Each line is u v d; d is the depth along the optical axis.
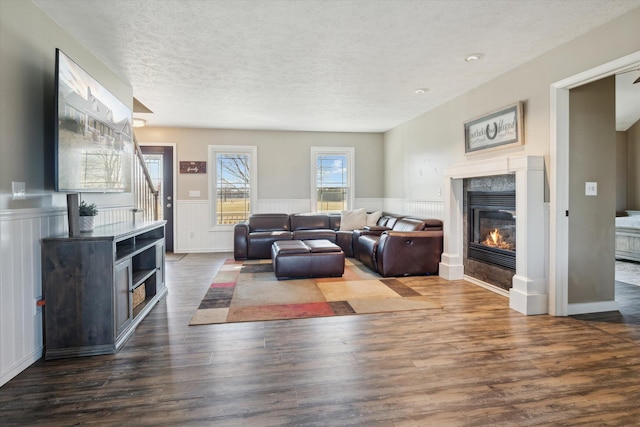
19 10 2.20
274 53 3.24
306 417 1.71
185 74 3.77
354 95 4.59
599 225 3.23
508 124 3.64
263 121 6.18
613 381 2.04
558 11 2.51
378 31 2.82
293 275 4.49
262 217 6.50
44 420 1.68
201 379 2.06
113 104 3.22
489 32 2.84
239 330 2.82
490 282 3.98
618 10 2.50
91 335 2.38
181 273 4.93
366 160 7.36
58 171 2.29
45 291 2.32
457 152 4.65
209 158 6.81
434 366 2.22
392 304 3.46
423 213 5.64
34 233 2.29
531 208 3.22
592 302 3.24
